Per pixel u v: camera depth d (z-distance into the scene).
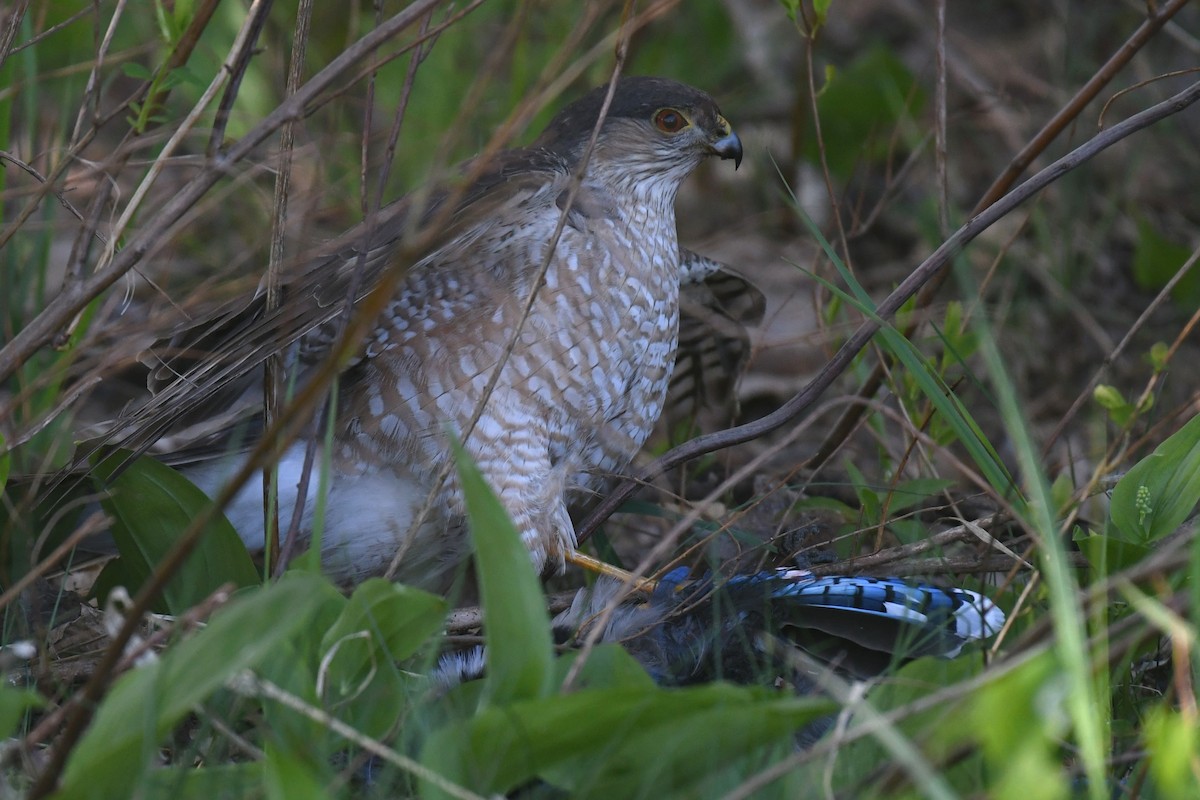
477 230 6.66
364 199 6.62
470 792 4.10
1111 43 11.88
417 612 4.70
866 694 4.52
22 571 6.17
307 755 4.21
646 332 7.26
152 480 6.02
